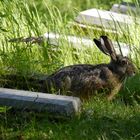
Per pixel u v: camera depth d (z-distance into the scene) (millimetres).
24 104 10641
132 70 12211
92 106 11039
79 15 15711
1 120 10492
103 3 19406
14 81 11898
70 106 10570
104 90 11742
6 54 12438
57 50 13602
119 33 14742
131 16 15727
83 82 11656
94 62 13641
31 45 13070
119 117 10695
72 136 9969
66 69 11758
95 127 10312
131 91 11992
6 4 14188
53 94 10984
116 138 10047
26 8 14508
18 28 13711
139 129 10305
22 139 9977
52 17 15195
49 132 10117
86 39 14594
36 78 11961
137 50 13695
